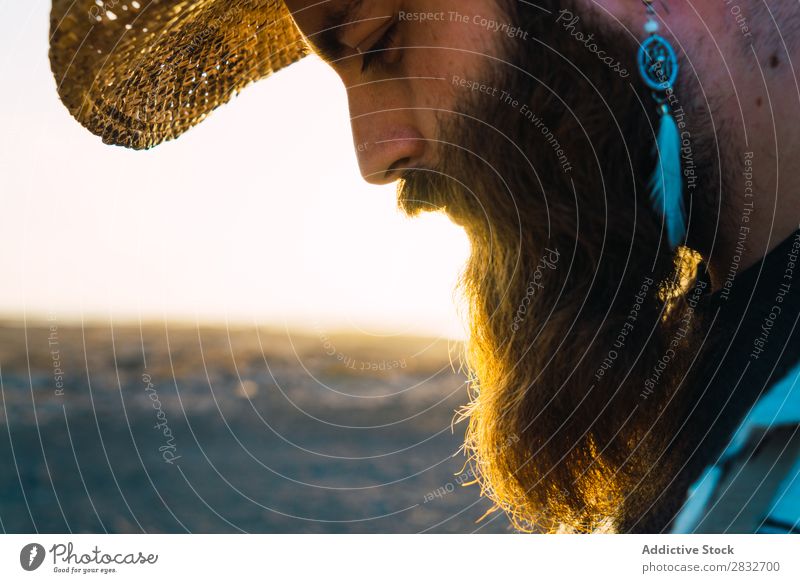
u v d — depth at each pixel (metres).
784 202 0.45
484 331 0.57
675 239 0.47
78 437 5.05
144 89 0.81
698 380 0.47
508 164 0.49
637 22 0.46
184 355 6.65
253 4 0.80
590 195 0.48
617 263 0.49
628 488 0.50
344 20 0.50
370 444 5.31
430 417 5.82
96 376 6.25
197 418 5.62
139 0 0.74
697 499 0.43
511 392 0.53
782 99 0.44
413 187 0.54
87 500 3.91
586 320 0.50
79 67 0.77
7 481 4.15
